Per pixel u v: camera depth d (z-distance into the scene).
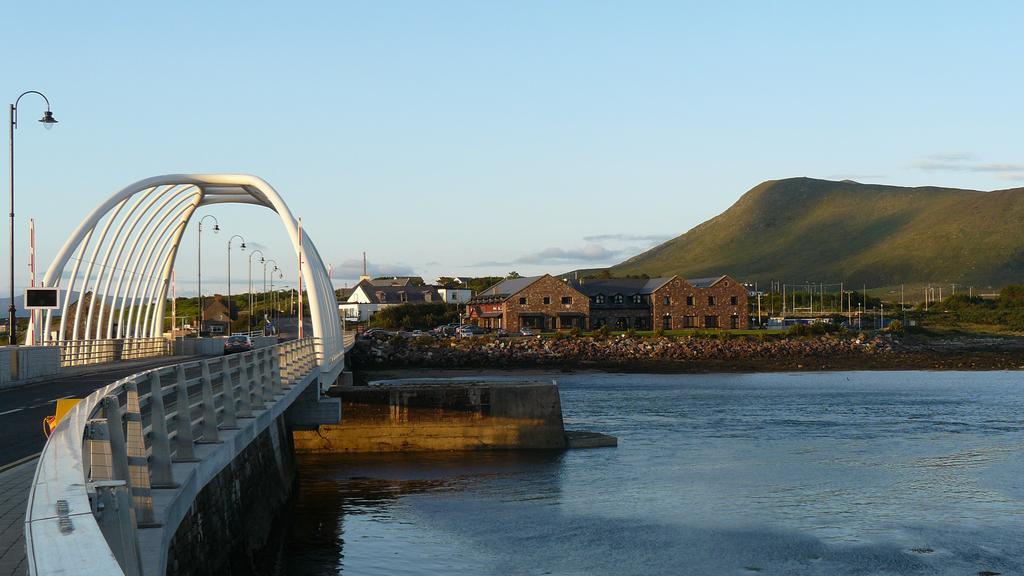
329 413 35.62
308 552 24.84
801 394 71.00
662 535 26.55
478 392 42.88
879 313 192.00
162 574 9.52
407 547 25.33
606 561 24.02
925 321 179.62
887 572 23.03
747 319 142.50
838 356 114.38
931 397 68.00
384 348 107.94
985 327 168.12
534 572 23.06
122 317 64.19
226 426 16.34
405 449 42.28
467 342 116.06
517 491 32.88
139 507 10.14
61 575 3.67
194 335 101.38
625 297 144.12
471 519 28.66
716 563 23.83
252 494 21.55
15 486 12.55
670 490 32.69
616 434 46.78
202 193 65.56
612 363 104.50
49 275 46.50
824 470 36.28
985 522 27.98
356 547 25.36
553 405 42.81
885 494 31.84
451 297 197.38
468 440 42.56
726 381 86.62
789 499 31.14
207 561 14.60
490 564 23.66
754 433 46.91
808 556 24.42
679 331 133.38
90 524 4.56
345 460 40.16
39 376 38.56
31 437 18.94
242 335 85.00
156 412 11.55
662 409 58.97
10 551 8.55
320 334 38.16
